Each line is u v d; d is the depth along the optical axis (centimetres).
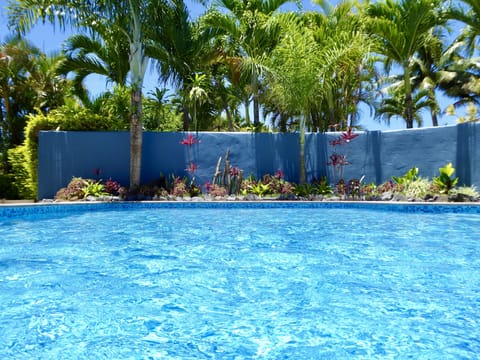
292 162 1232
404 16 1238
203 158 1216
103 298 304
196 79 1296
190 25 1355
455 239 550
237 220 754
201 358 205
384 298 301
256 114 1392
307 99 1144
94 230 643
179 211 902
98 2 1066
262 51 1361
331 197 1059
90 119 1210
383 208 909
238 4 1416
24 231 633
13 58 1759
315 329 243
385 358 204
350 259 433
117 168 1174
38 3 1049
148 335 235
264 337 232
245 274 373
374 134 1183
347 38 1177
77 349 216
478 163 988
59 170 1144
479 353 209
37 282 347
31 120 1212
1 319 260
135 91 1101
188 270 389
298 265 407
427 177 1093
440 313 268
